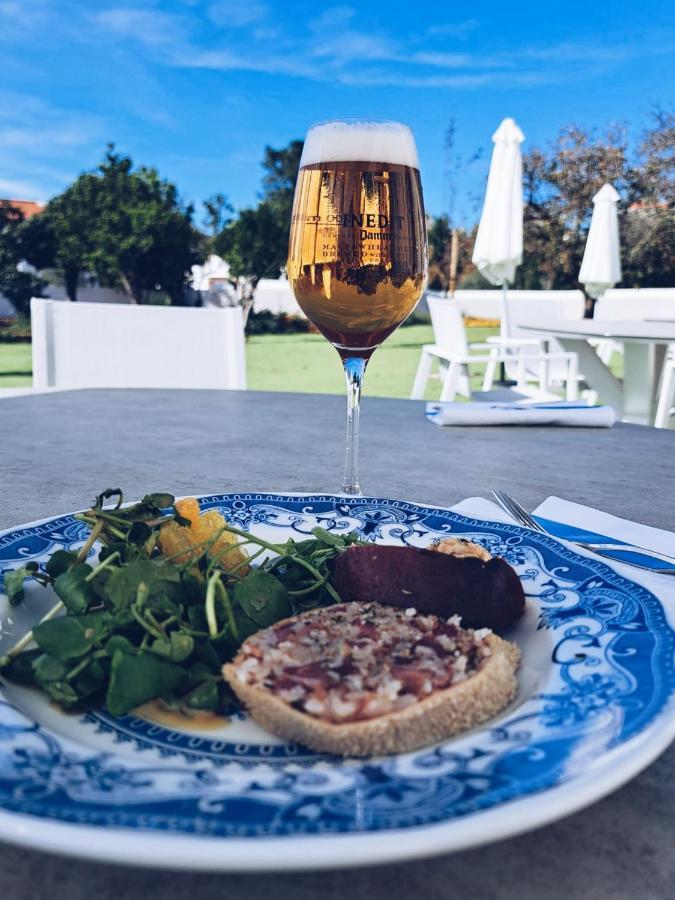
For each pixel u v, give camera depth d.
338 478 1.32
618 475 1.38
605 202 8.67
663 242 21.03
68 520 0.84
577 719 0.47
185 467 1.39
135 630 0.58
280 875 0.40
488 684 0.50
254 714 0.52
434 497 1.20
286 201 26.34
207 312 3.16
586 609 0.66
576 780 0.39
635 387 5.11
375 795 0.38
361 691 0.49
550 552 0.79
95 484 1.25
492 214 7.62
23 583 0.71
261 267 25.41
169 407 2.15
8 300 27.58
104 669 0.54
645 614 0.63
